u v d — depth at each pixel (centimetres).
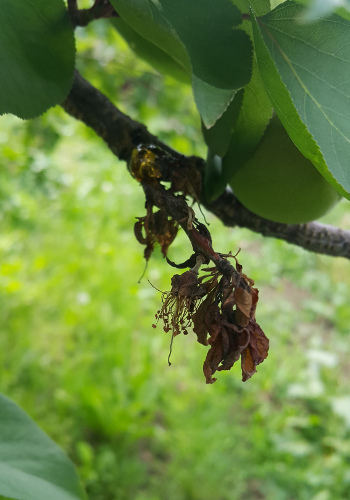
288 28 22
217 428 104
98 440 101
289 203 28
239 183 28
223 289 20
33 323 118
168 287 132
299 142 21
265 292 154
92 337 119
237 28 20
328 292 159
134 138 28
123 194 166
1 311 114
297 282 160
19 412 28
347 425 108
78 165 169
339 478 99
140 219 26
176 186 26
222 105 20
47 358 111
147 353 114
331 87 22
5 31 23
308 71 22
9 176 113
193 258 22
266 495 98
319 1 16
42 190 97
